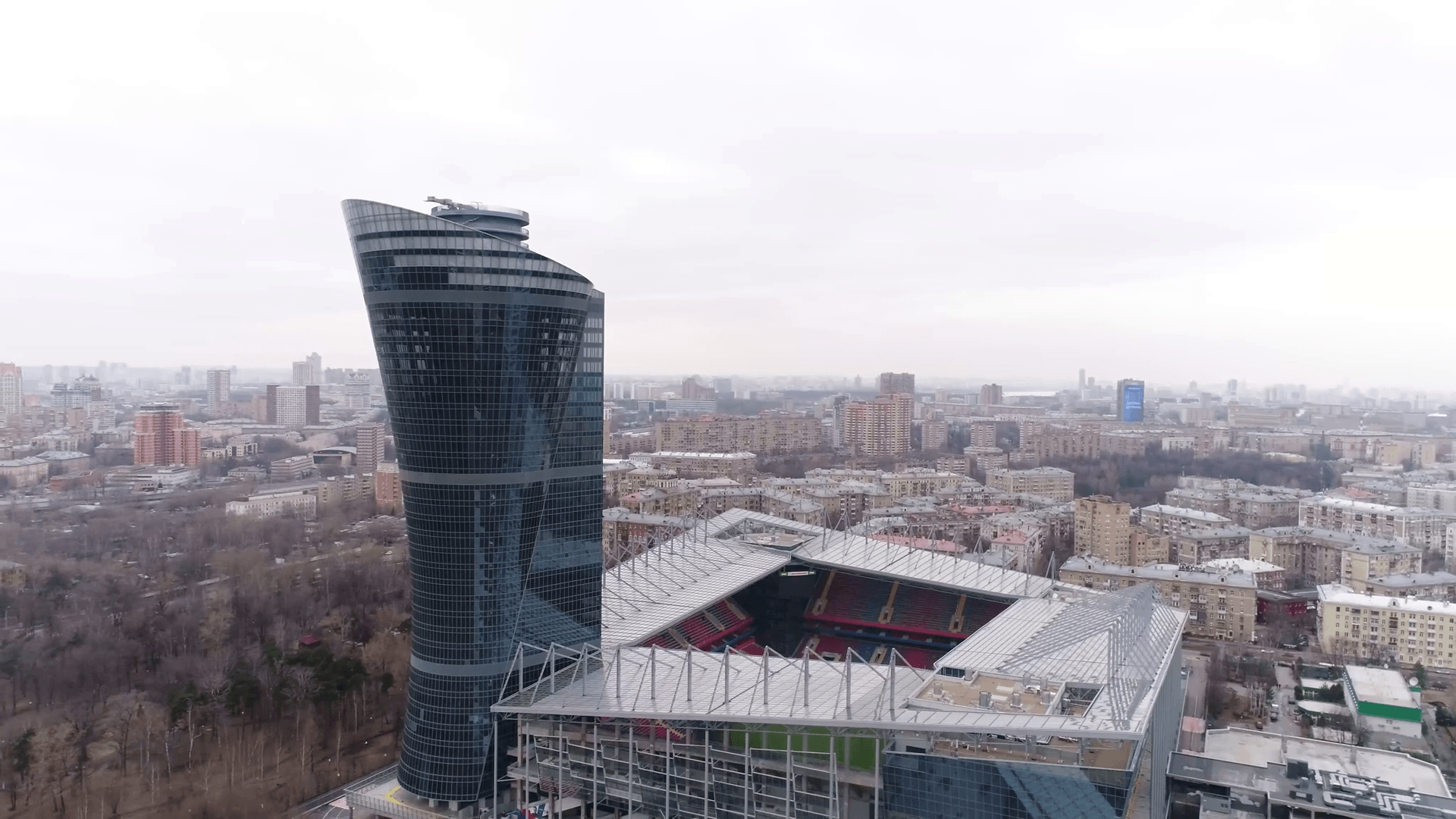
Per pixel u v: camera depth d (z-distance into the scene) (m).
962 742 184.25
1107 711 181.88
